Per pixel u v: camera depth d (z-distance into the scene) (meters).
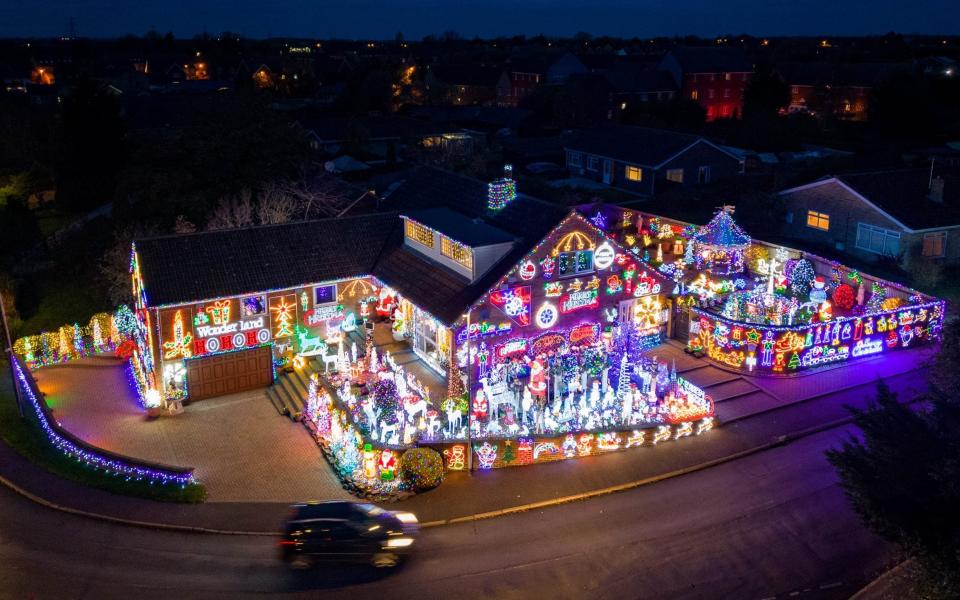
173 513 26.52
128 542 24.97
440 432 29.84
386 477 27.88
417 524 25.72
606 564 23.62
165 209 49.09
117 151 71.06
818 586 22.25
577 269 34.62
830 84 112.62
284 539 24.03
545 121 107.00
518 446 29.14
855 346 36.84
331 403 31.09
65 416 34.66
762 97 100.94
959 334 26.36
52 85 128.12
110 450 31.12
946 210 47.50
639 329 37.84
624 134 79.31
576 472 28.83
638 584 22.66
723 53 118.38
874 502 18.88
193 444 31.67
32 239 58.97
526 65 132.62
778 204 55.56
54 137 71.25
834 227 51.31
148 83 135.62
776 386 34.53
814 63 120.81
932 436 19.81
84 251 55.94
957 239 47.69
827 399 33.44
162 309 33.88
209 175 51.53
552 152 87.94
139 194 50.38
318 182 54.22
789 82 118.06
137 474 28.83
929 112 90.06
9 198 62.31
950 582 17.77
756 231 54.75
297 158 54.44
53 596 22.25
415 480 27.27
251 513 26.52
